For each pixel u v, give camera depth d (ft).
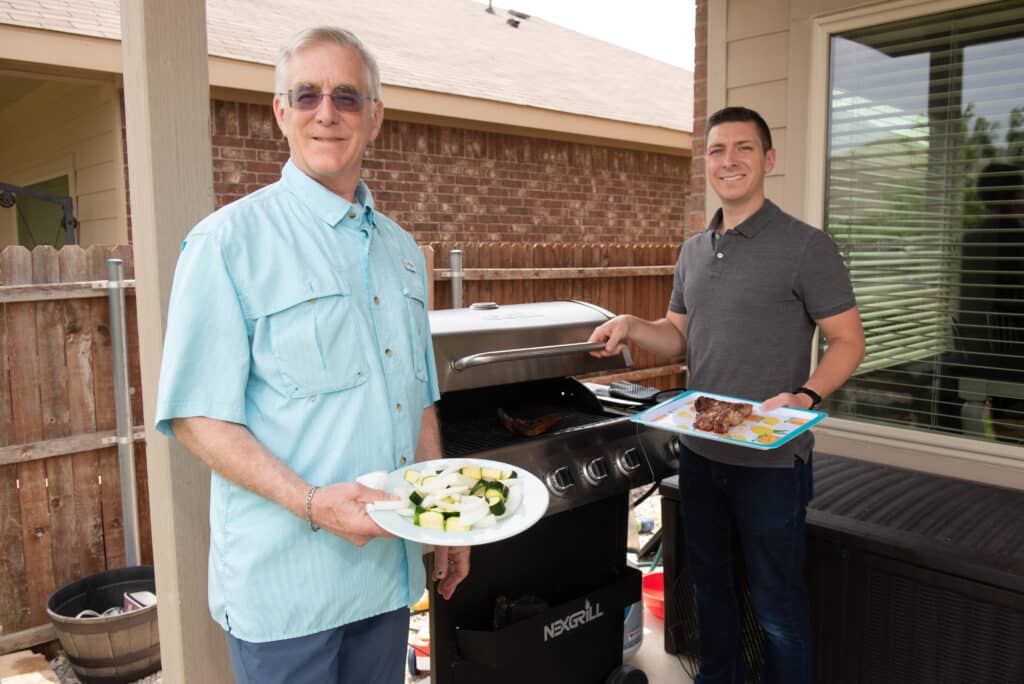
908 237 10.14
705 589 7.54
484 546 7.05
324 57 4.21
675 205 29.78
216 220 4.12
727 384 6.94
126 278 10.59
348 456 4.32
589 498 6.89
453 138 22.38
